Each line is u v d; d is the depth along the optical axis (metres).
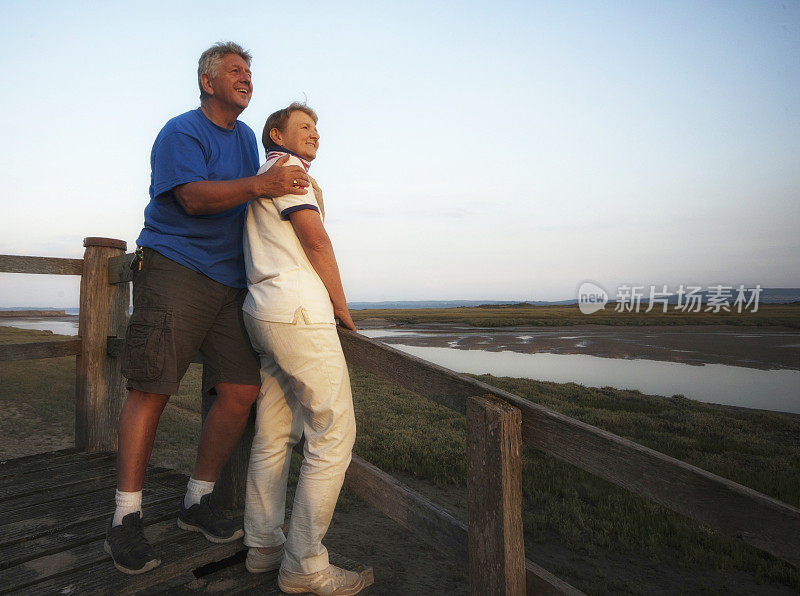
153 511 2.11
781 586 3.50
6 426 6.81
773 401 13.77
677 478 1.10
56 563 1.69
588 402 11.96
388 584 3.20
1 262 2.78
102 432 3.16
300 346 1.56
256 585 1.72
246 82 1.88
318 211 1.62
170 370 1.67
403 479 5.69
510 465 1.35
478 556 1.40
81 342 3.14
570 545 4.05
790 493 5.58
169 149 1.72
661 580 3.54
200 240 1.76
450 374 1.54
